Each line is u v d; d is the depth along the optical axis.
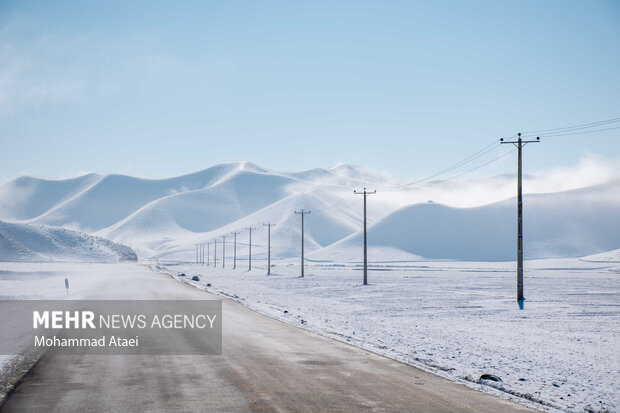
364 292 49.38
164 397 9.77
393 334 20.48
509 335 20.92
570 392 11.38
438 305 35.47
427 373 12.56
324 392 10.30
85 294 37.62
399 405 9.46
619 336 21.03
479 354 16.17
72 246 186.75
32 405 9.21
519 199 39.91
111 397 9.75
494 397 10.38
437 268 153.88
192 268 143.50
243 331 19.38
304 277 86.25
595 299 41.41
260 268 144.75
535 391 11.25
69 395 9.91
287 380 11.34
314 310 30.95
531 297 43.47
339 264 199.62
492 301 39.19
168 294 38.28
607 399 10.84
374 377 11.88
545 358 15.72
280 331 19.75
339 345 16.59
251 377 11.57
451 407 9.44
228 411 8.86
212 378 11.43
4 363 13.05
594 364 14.90
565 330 22.86
